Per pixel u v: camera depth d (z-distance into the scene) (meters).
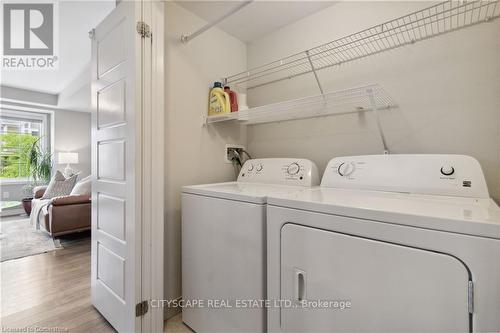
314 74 1.66
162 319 1.42
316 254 0.88
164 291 1.55
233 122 2.03
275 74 1.94
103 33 1.58
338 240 0.83
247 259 1.10
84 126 5.52
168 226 1.58
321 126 1.70
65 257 2.53
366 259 0.77
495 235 0.58
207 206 1.30
